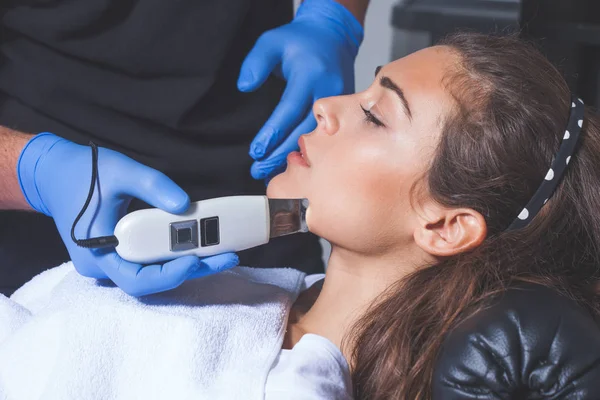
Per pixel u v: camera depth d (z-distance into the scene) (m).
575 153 0.96
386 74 1.00
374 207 0.97
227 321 0.94
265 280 1.18
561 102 0.97
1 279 1.22
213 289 1.04
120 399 0.90
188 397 0.87
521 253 0.94
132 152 1.23
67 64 1.19
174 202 0.87
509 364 0.76
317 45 1.25
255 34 1.30
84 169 0.95
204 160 1.25
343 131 1.00
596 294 0.94
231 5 1.17
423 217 0.97
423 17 2.09
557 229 0.96
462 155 0.94
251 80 1.20
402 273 1.01
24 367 0.92
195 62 1.19
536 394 0.76
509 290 0.85
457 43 1.03
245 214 0.90
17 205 1.09
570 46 1.86
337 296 1.03
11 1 1.18
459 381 0.78
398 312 0.96
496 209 0.95
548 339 0.77
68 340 0.91
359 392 0.97
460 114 0.95
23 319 1.04
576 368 0.75
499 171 0.94
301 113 1.21
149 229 0.86
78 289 1.00
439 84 0.96
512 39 1.04
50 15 1.16
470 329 0.80
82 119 1.21
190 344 0.90
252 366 0.90
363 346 0.98
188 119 1.23
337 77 1.24
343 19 1.33
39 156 1.02
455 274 0.94
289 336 1.02
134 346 0.92
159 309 0.95
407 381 0.91
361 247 1.00
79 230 0.94
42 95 1.20
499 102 0.94
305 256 1.39
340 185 0.98
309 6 1.33
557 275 0.94
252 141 1.19
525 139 0.94
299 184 1.01
